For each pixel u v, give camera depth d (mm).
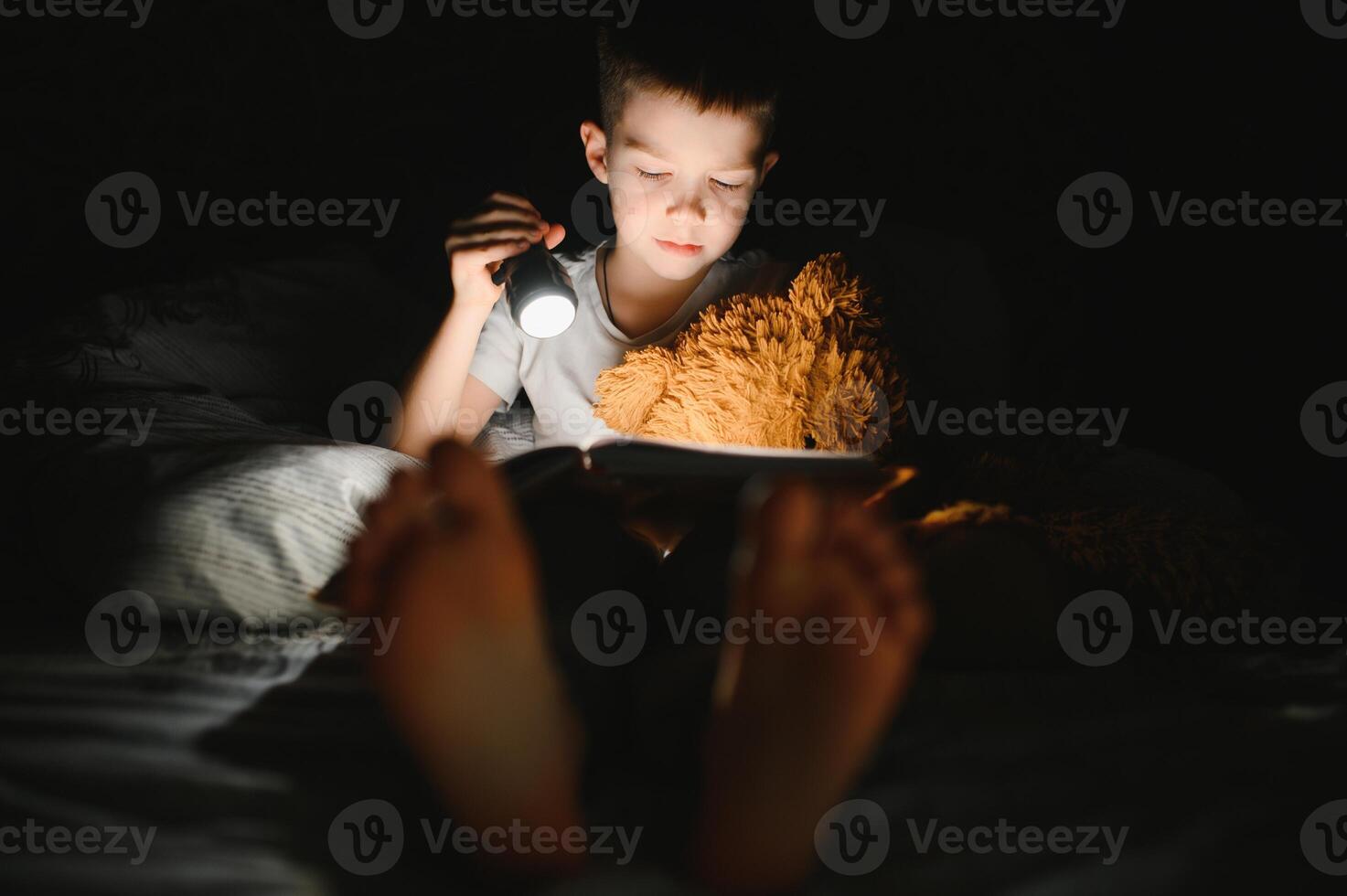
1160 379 1765
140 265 1814
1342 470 1677
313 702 717
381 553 546
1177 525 871
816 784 511
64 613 939
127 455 960
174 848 553
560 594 707
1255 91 1729
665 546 891
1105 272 1803
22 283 1735
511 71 1943
